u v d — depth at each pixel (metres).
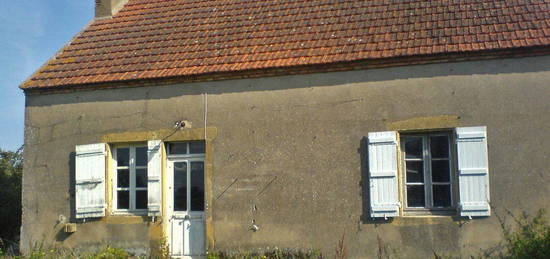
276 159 9.99
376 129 9.51
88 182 10.88
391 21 10.39
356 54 9.67
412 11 10.52
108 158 10.96
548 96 8.85
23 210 11.41
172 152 10.80
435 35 9.66
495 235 8.83
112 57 11.58
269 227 9.91
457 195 9.06
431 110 9.27
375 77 9.60
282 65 9.91
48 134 11.42
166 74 10.55
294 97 9.99
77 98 11.27
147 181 10.80
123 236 10.68
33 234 11.30
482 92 9.09
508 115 8.97
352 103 9.67
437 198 9.35
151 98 10.79
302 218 9.76
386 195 9.23
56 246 11.10
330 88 9.82
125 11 13.17
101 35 12.45
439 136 9.45
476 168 8.91
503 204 8.84
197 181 10.62
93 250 10.84
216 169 10.30
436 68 9.32
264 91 10.17
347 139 9.65
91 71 11.34
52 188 11.29
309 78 9.95
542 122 8.84
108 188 10.88
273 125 10.06
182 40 11.49
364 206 9.45
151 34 11.99
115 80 10.83
